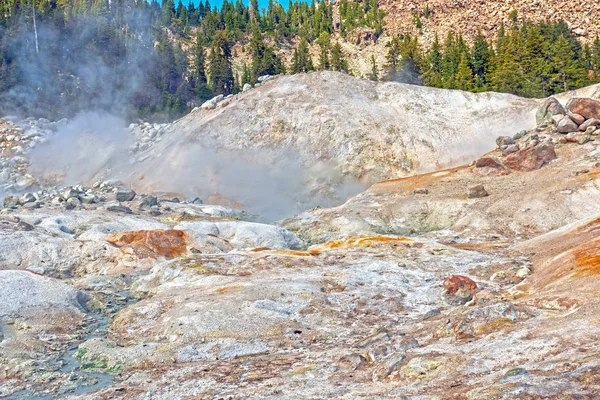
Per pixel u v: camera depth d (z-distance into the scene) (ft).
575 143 188.44
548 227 147.84
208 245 132.36
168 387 58.23
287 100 283.59
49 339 77.51
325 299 87.56
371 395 49.03
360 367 58.18
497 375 47.14
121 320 85.05
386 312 84.64
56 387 61.31
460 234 150.51
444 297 88.02
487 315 63.87
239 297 86.33
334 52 472.85
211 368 63.93
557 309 65.41
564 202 154.51
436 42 500.33
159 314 85.25
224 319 78.23
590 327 53.57
